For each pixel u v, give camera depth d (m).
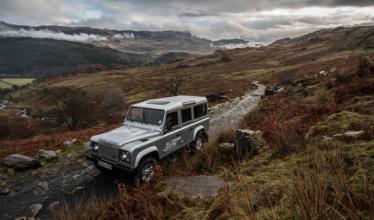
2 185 8.03
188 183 5.76
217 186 5.41
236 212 2.97
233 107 23.42
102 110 35.22
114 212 4.68
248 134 7.94
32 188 7.79
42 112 59.59
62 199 7.02
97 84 149.12
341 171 2.70
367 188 2.35
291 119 9.24
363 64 15.32
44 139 14.48
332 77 19.59
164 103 9.08
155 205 4.58
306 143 5.58
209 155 8.15
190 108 9.88
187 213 3.88
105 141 7.43
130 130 8.30
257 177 4.22
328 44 186.62
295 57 156.00
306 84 21.73
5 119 54.69
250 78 95.75
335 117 6.77
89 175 8.56
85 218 4.96
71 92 33.06
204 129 10.74
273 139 7.20
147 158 7.40
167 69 195.50
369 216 2.11
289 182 3.16
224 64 181.12
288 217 2.53
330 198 2.54
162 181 5.92
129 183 7.52
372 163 3.19
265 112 14.16
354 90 11.26
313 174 2.78
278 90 27.84
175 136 8.75
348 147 4.14
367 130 4.96
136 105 9.12
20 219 6.03
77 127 31.05
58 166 9.56
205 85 87.69
